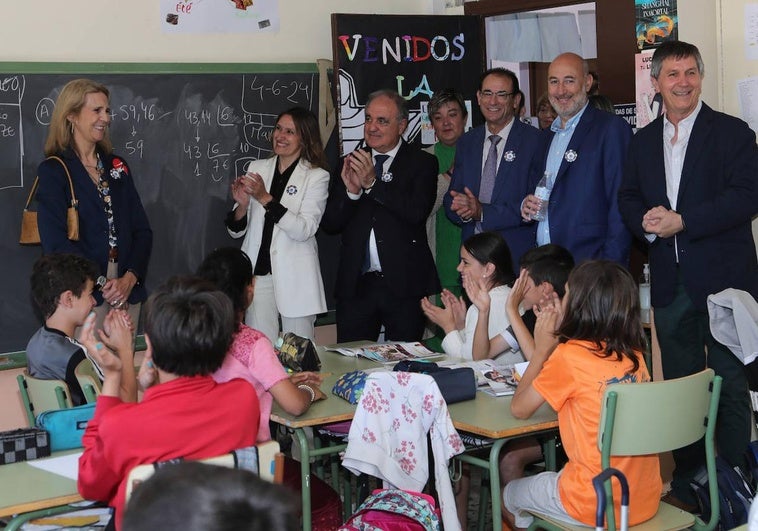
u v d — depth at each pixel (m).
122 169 4.08
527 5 5.18
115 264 3.99
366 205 4.46
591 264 2.59
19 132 4.30
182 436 1.99
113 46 4.55
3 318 4.30
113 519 2.12
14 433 2.41
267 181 4.50
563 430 2.59
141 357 4.52
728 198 3.51
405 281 4.41
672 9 4.32
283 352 3.38
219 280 2.64
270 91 4.94
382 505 2.51
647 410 2.42
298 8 5.05
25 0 4.32
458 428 2.68
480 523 3.39
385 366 3.45
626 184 3.80
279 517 0.93
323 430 3.29
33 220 4.09
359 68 4.98
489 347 3.40
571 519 2.57
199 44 4.78
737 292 3.10
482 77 4.47
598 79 4.93
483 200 4.44
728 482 2.79
